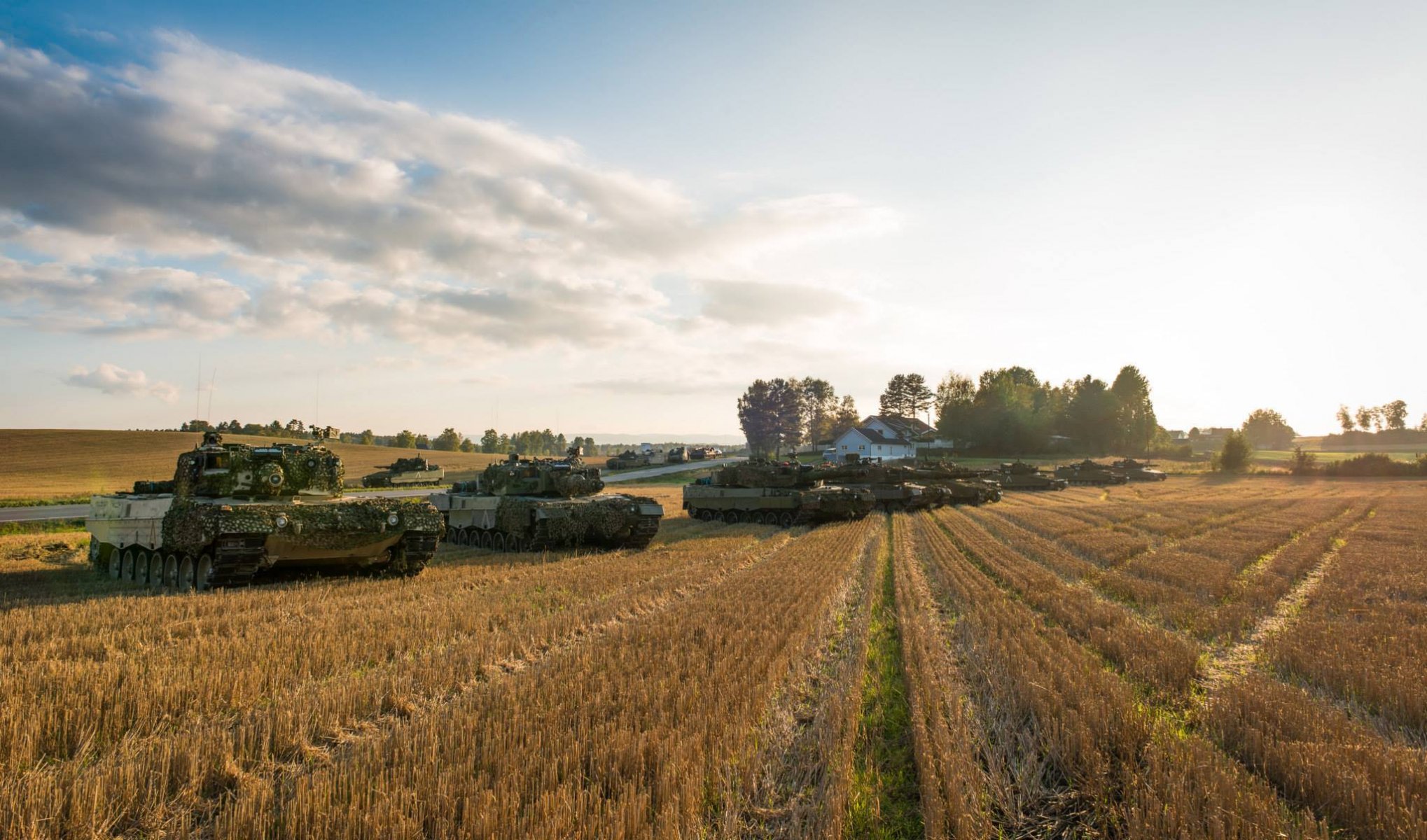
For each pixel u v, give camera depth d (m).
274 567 16.78
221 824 5.28
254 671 8.56
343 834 5.02
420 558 17.22
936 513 37.28
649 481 72.69
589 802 5.52
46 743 6.62
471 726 6.85
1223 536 25.69
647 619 12.09
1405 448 155.88
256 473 16.33
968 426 106.00
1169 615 12.93
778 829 5.47
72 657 9.48
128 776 5.79
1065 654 9.91
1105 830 5.57
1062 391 126.38
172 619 11.77
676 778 5.79
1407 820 5.36
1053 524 30.30
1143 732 7.04
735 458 108.75
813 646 10.42
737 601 13.29
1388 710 8.15
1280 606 14.34
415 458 64.19
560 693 7.94
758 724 7.35
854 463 40.09
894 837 5.59
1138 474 72.12
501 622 11.81
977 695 8.69
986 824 5.57
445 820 5.17
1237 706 7.74
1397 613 13.12
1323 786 6.00
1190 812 5.39
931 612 13.34
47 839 4.99
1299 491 57.06
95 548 19.70
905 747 7.20
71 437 83.94
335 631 10.84
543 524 21.33
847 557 20.14
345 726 7.37
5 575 18.27
